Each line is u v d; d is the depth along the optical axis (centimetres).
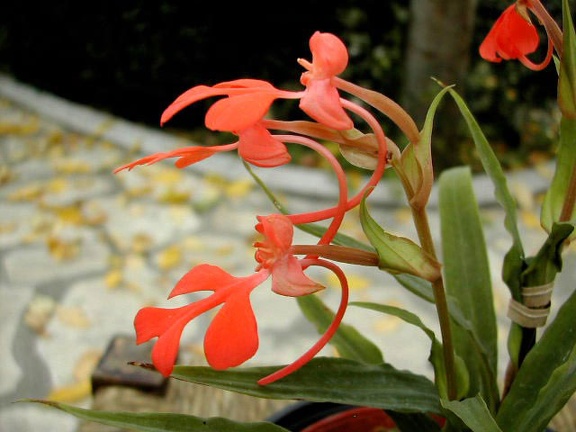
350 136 17
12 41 102
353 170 75
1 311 58
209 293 61
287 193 74
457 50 69
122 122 92
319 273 62
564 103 20
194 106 93
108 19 92
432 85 70
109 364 32
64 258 65
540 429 20
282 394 20
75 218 71
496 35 20
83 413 18
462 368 23
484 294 25
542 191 75
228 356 16
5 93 105
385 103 17
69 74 100
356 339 26
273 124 17
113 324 57
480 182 74
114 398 31
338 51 16
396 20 83
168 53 92
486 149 23
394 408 21
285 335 55
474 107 83
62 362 54
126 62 94
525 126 86
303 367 21
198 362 34
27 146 89
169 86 95
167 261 64
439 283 19
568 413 29
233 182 76
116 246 67
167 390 32
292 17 87
